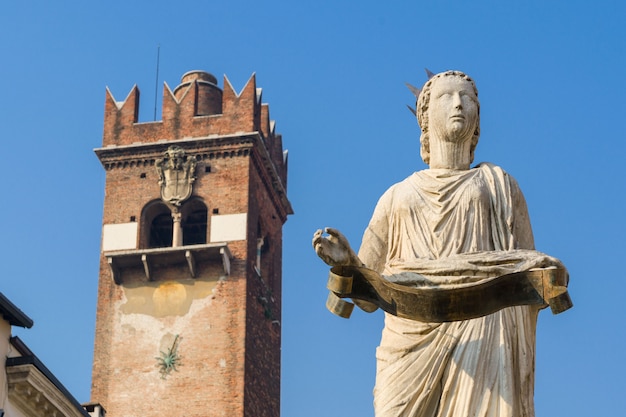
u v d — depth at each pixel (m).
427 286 10.73
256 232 105.50
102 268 101.88
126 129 106.06
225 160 105.00
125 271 101.38
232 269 101.06
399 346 10.83
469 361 10.65
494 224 11.38
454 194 11.41
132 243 103.00
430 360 10.72
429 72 12.38
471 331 10.74
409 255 11.29
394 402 10.66
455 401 10.61
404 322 10.94
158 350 99.00
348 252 10.47
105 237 103.31
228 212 103.25
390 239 11.55
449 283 10.70
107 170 105.44
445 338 10.75
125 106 107.06
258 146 105.94
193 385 97.81
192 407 97.19
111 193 104.69
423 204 11.41
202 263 101.25
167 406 97.44
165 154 104.81
